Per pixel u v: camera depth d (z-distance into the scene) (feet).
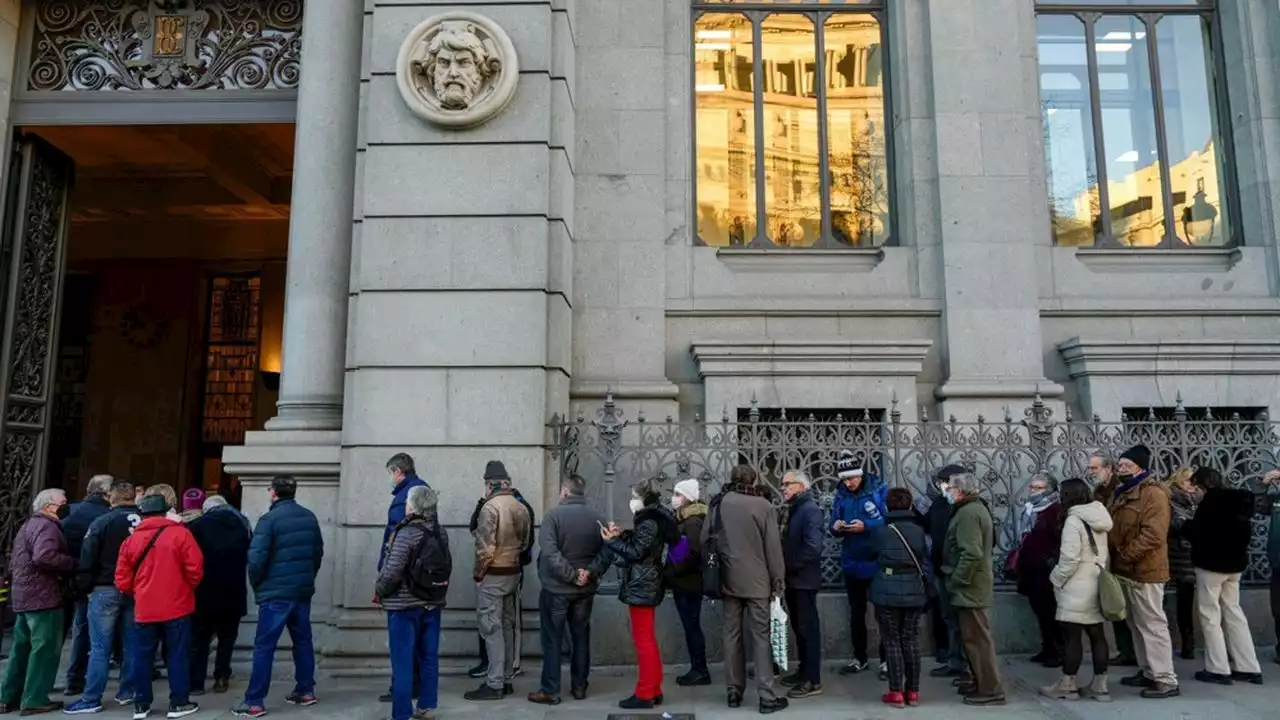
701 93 32.35
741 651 20.75
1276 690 21.66
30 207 31.48
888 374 28.66
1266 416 28.53
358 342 25.55
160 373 54.44
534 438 25.02
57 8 31.60
